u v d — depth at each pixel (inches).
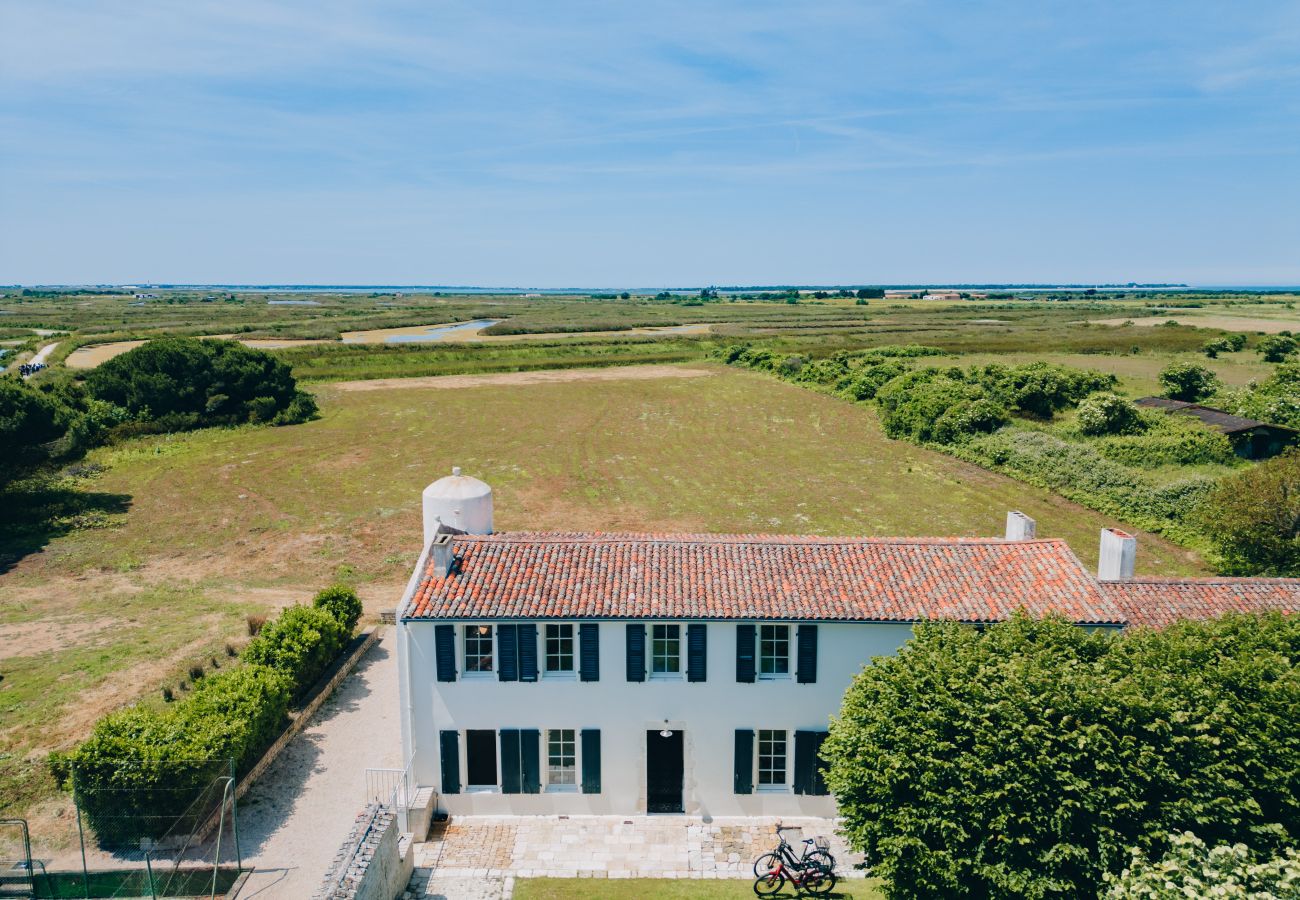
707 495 2269.9
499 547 979.9
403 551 1860.2
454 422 3280.0
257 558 1811.0
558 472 2524.6
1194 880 542.9
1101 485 2150.6
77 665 1254.3
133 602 1542.8
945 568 951.6
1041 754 651.5
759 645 908.6
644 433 3078.2
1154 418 2657.5
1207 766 649.0
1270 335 4488.2
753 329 6860.2
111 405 2997.0
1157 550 1781.5
